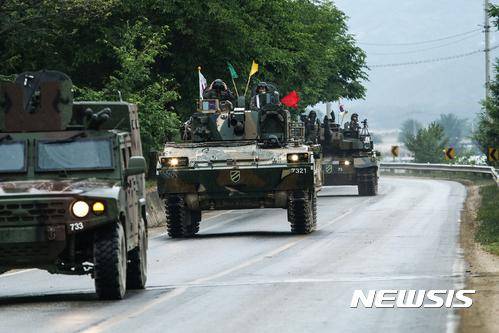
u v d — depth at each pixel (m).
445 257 60.12
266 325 35.78
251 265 57.47
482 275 50.50
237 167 79.06
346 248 66.44
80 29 123.50
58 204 41.47
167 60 131.50
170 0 125.94
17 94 46.06
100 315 38.81
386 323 36.00
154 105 108.75
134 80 108.62
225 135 84.56
